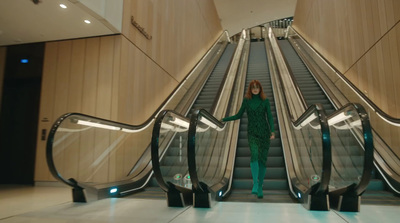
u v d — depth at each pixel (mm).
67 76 5320
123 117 5137
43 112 5324
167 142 5219
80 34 5199
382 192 4043
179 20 9008
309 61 10477
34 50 5562
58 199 3781
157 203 3383
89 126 3883
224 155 4934
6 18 4551
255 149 3531
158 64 6988
